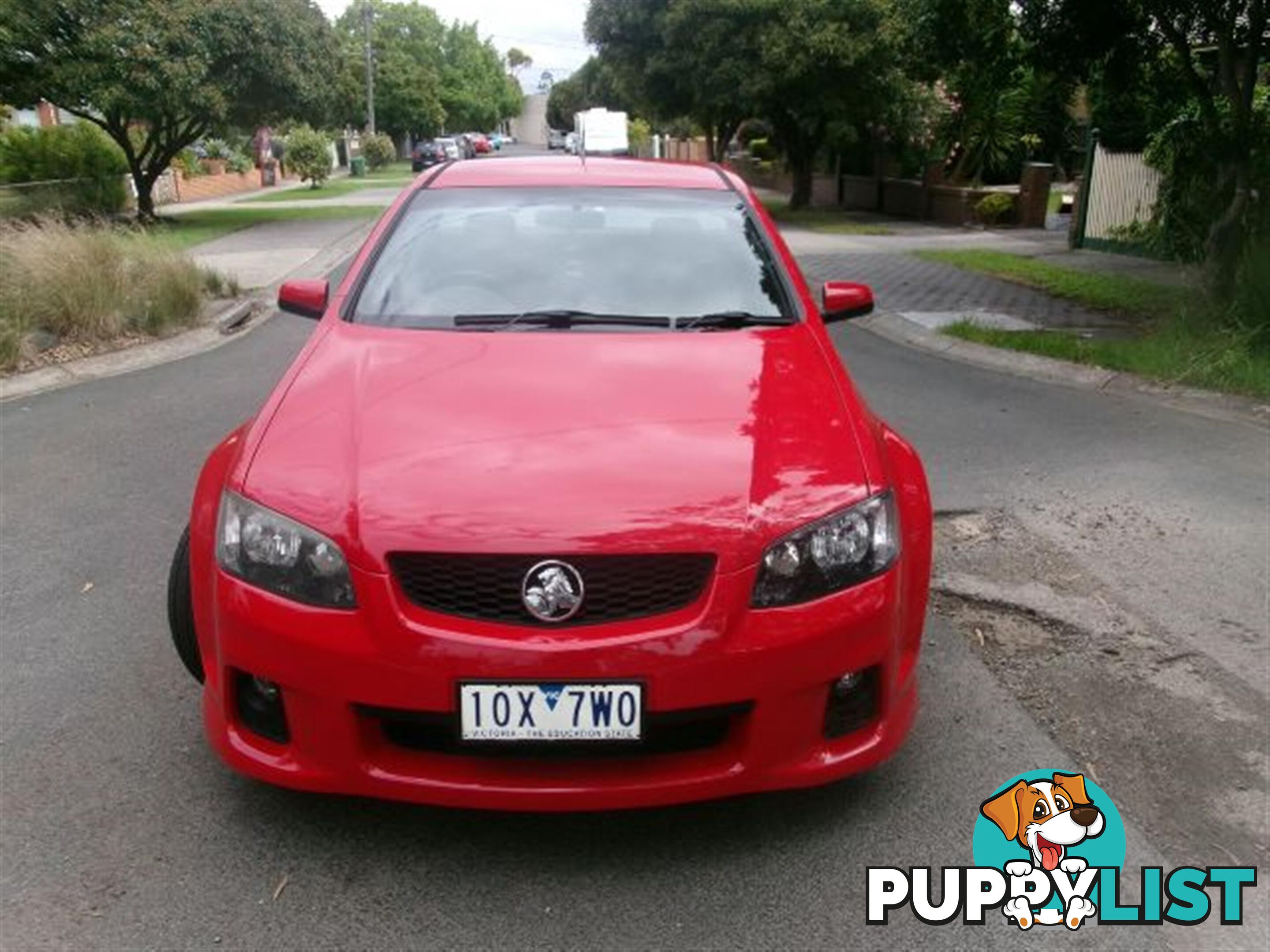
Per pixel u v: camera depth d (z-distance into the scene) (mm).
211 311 10719
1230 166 10297
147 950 2449
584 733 2541
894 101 23234
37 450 6348
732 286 3908
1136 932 2580
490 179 4484
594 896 2660
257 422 3061
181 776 3117
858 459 2912
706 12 23516
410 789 2621
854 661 2688
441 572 2566
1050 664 3861
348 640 2553
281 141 45562
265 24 21234
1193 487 5758
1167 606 4336
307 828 2896
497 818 2955
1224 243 10062
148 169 22938
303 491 2713
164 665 3783
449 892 2662
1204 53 13609
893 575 2773
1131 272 14469
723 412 3049
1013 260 16016
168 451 6344
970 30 10867
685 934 2535
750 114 25250
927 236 20734
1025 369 8789
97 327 9086
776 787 2682
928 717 3488
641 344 3494
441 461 2775
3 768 3137
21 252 9227
